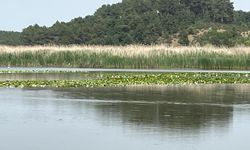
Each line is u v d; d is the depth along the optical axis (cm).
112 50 7425
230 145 2006
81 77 5284
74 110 2803
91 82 4538
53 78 5144
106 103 3111
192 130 2266
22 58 7456
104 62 7281
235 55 7194
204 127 2331
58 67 7381
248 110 2858
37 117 2562
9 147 1972
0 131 2230
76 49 7544
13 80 4772
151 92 3791
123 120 2492
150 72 6150
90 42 13962
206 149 1942
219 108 2939
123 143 2023
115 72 6131
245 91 3944
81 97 3422
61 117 2567
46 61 7469
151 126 2348
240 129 2294
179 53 7231
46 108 2869
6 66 7400
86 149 1942
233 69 7100
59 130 2253
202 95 3622
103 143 2030
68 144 2016
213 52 7262
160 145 1992
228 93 3781
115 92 3762
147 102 3181
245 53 7231
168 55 7188
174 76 5312
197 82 4719
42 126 2336
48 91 3797
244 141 2069
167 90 3969
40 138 2108
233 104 3125
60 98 3353
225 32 13162
